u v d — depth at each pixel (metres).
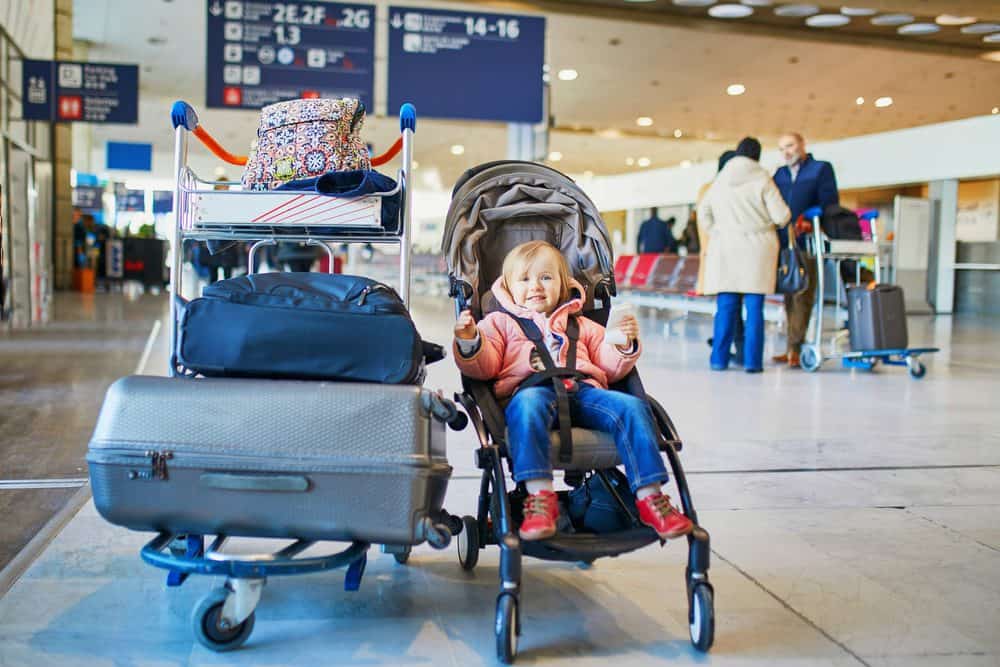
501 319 2.30
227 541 2.56
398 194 2.32
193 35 15.40
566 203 2.59
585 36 14.22
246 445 1.78
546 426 1.98
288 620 2.03
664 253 14.76
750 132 22.55
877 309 6.54
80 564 2.34
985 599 2.23
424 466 1.79
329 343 1.87
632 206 20.09
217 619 1.84
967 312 15.13
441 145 25.06
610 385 2.39
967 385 6.10
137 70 12.84
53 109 12.77
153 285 20.91
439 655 1.86
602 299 2.53
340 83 10.35
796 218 7.00
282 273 2.12
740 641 1.96
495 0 12.43
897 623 2.07
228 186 2.50
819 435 4.25
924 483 3.37
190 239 2.42
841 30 14.01
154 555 1.86
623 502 2.11
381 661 1.82
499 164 2.61
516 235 2.59
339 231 2.35
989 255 14.80
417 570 2.40
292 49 10.27
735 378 6.31
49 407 4.64
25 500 2.94
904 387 5.96
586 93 18.41
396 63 10.38
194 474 1.79
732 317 6.67
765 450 3.90
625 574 2.39
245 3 10.15
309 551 2.49
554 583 2.32
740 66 16.00
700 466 3.59
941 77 16.50
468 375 2.19
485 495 2.26
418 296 19.14
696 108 19.73
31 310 10.00
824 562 2.49
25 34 13.16
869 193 16.61
